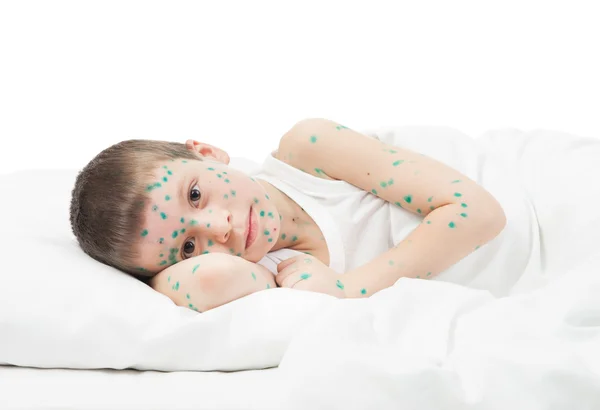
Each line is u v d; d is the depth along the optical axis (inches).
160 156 47.6
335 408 38.3
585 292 42.5
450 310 42.4
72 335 42.3
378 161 51.0
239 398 39.4
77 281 43.5
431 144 55.5
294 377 39.1
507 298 43.4
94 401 39.8
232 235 46.8
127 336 42.3
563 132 56.7
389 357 39.4
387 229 51.6
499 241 51.6
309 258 48.3
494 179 53.7
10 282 43.1
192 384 40.6
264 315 42.4
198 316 42.4
